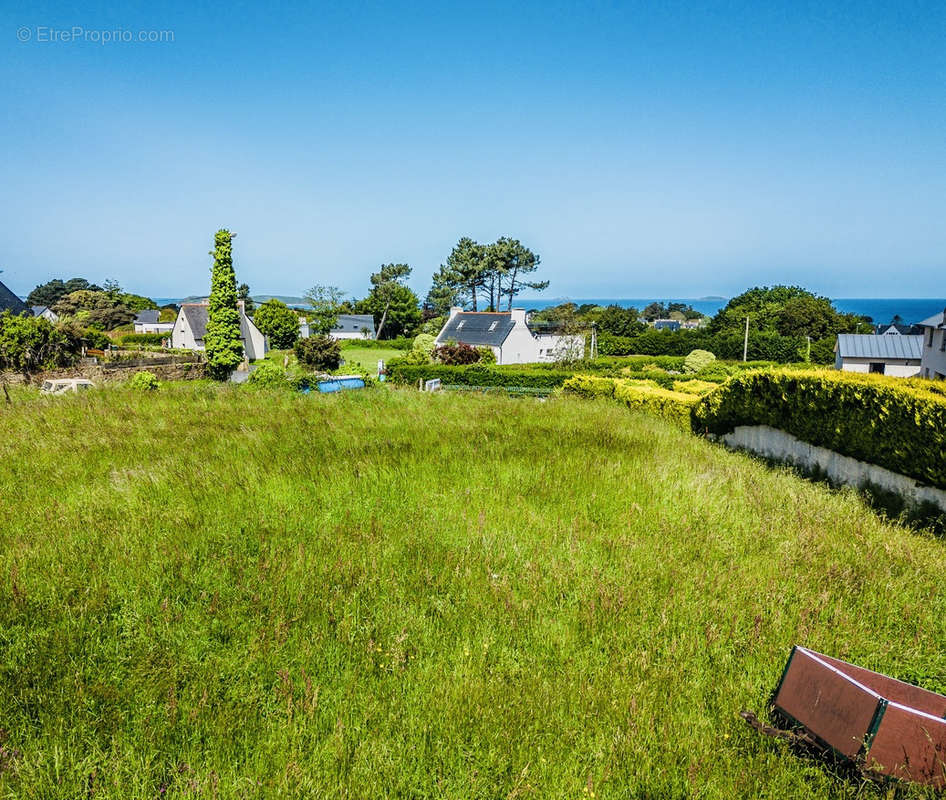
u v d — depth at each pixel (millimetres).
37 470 7039
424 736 2703
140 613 3633
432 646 3459
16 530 5012
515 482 6637
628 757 2619
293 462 7227
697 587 4238
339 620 3654
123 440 8789
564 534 5109
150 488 6168
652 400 16250
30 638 3354
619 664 3283
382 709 2885
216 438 8992
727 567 4613
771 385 10492
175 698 2887
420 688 3053
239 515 5371
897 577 4660
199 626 3555
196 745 2645
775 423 10516
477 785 2449
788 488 7418
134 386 17812
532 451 8117
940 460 6402
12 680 3008
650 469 7340
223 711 2836
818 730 2732
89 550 4492
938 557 5281
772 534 5352
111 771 2471
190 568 4223
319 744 2656
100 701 2900
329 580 4109
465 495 6113
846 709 2639
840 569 4645
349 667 3207
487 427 10531
